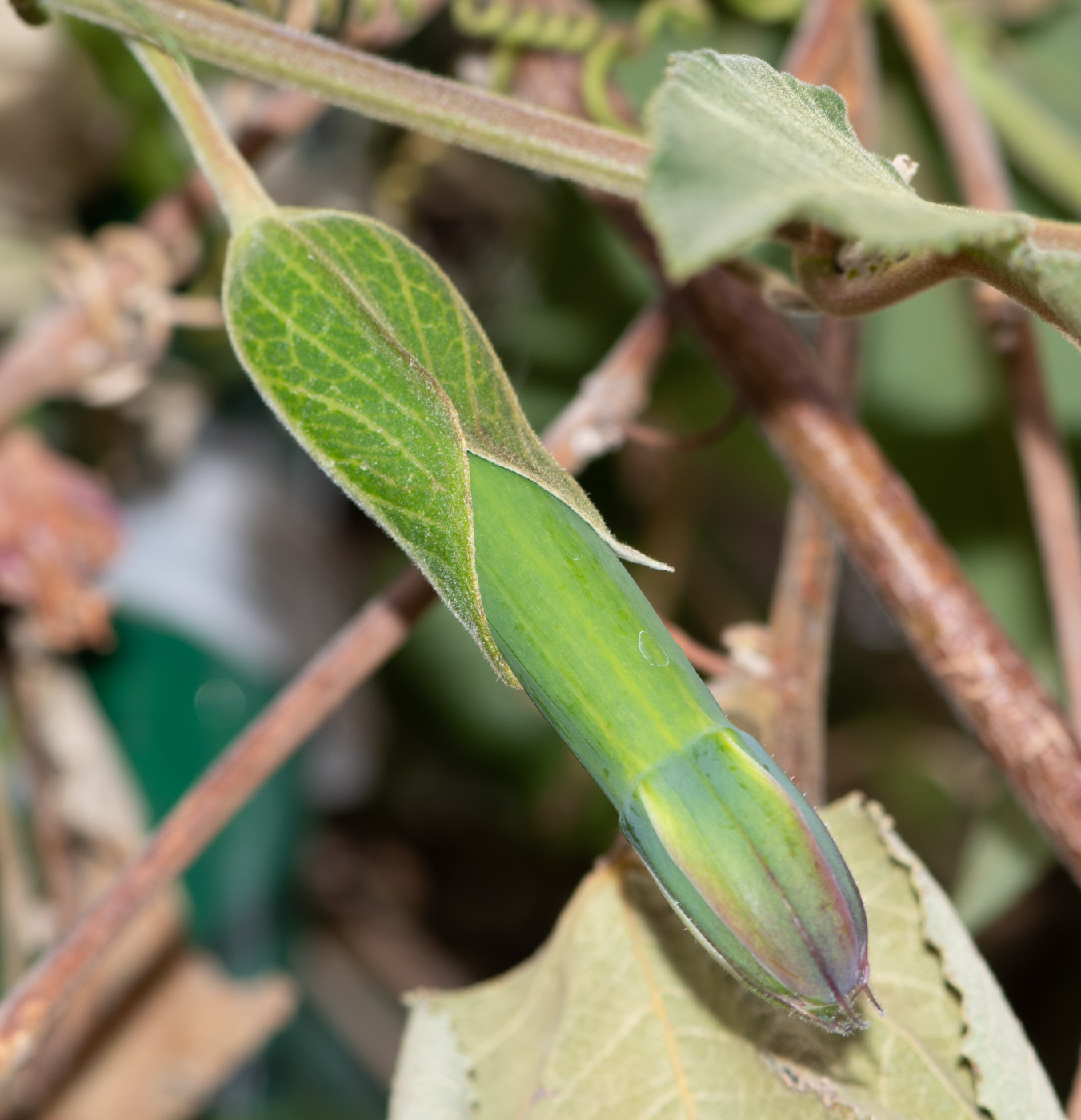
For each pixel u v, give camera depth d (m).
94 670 0.51
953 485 0.51
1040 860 0.40
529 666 0.26
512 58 0.38
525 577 0.27
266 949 0.55
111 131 0.54
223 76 0.54
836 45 0.38
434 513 0.26
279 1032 0.70
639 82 0.49
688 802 0.26
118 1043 0.50
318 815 0.64
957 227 0.25
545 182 0.55
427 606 0.33
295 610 0.57
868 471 0.33
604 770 0.26
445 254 0.64
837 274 0.28
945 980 0.31
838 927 0.26
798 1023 0.31
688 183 0.24
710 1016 0.32
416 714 0.68
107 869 0.49
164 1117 0.49
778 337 0.33
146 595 0.52
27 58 0.51
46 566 0.45
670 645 0.27
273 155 0.52
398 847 0.85
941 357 0.52
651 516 0.66
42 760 0.48
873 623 0.75
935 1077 0.30
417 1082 0.32
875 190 0.25
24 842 0.47
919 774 0.72
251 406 0.61
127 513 0.55
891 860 0.31
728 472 0.63
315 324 0.27
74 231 0.56
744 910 0.26
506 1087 0.32
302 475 0.65
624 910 0.32
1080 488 0.50
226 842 0.52
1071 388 0.50
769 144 0.25
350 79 0.29
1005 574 0.50
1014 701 0.32
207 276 0.51
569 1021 0.32
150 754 0.51
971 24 0.49
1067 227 0.26
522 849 0.82
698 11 0.40
